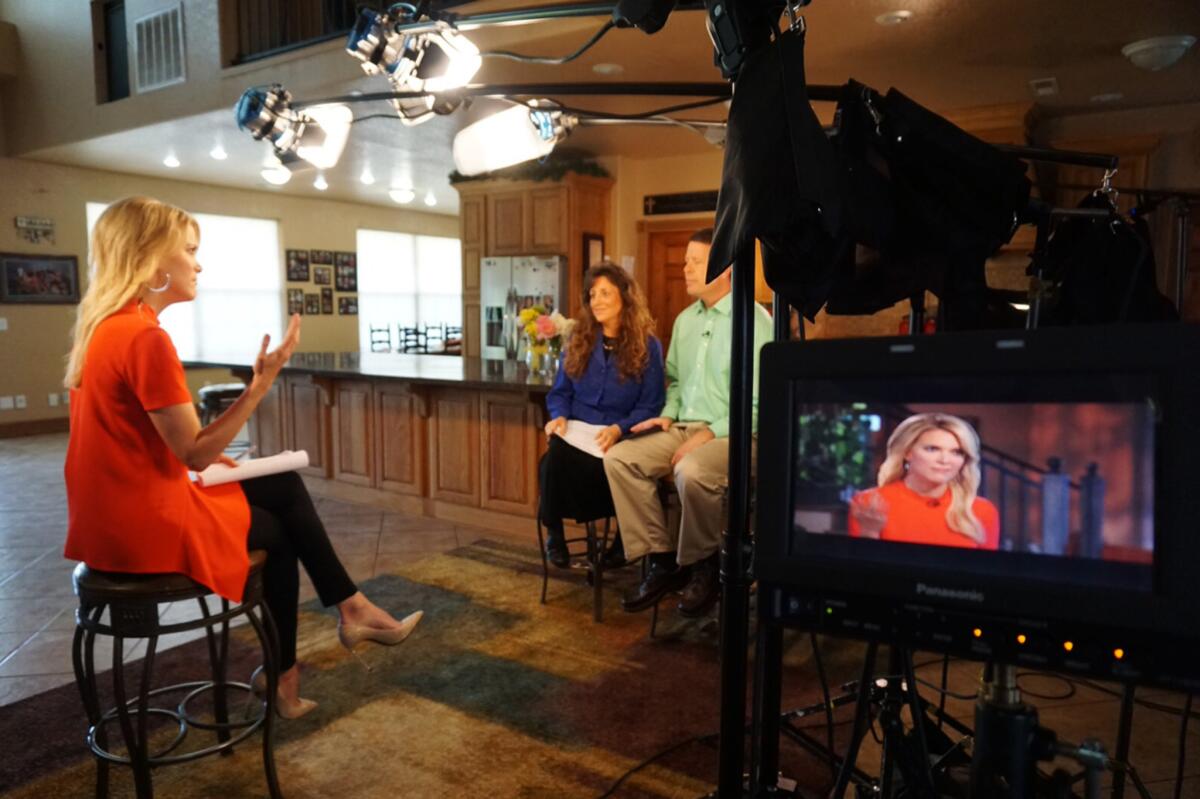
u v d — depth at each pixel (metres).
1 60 6.84
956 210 1.29
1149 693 2.33
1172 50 3.75
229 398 5.85
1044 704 2.25
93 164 7.60
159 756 1.82
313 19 5.78
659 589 2.66
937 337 0.78
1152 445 0.70
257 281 9.38
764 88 1.05
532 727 2.13
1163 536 0.69
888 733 1.17
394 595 3.16
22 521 4.41
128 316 1.60
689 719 2.17
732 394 1.18
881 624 0.81
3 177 7.21
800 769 1.93
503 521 4.06
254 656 2.62
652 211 6.71
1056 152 1.47
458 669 2.49
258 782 1.89
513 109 2.33
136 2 5.95
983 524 0.77
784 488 0.86
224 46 5.43
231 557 1.69
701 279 2.69
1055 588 0.73
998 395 0.76
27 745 2.05
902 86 4.61
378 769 1.94
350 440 4.77
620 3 1.34
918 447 0.80
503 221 6.82
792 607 0.86
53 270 7.61
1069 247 1.59
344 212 10.25
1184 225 1.86
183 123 5.90
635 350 2.87
